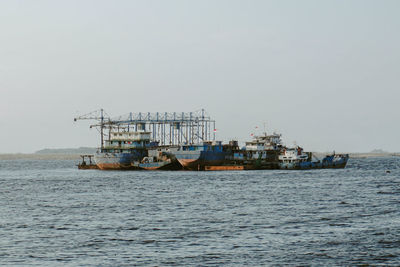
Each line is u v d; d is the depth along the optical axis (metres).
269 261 57.66
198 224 80.00
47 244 66.44
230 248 63.44
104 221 84.06
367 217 85.94
